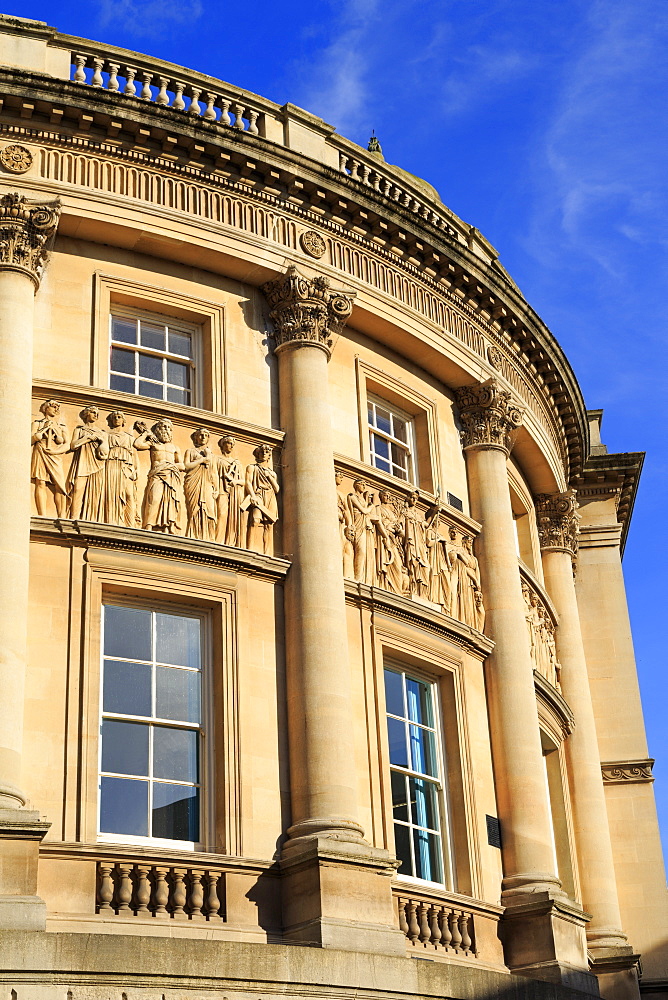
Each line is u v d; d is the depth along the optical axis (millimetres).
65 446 28141
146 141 30672
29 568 26703
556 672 40406
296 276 31719
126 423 29078
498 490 35656
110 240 30453
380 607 30891
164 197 30906
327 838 26547
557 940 31094
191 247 30859
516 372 38812
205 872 25766
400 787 30641
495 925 31203
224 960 22922
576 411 42500
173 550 28109
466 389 36312
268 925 26188
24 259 28516
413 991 25375
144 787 26641
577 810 39719
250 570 29031
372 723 29766
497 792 32938
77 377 29156
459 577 34031
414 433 35219
